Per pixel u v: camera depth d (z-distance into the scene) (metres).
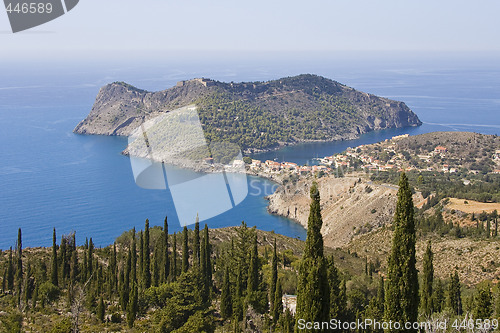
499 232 119.62
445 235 123.25
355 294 62.69
